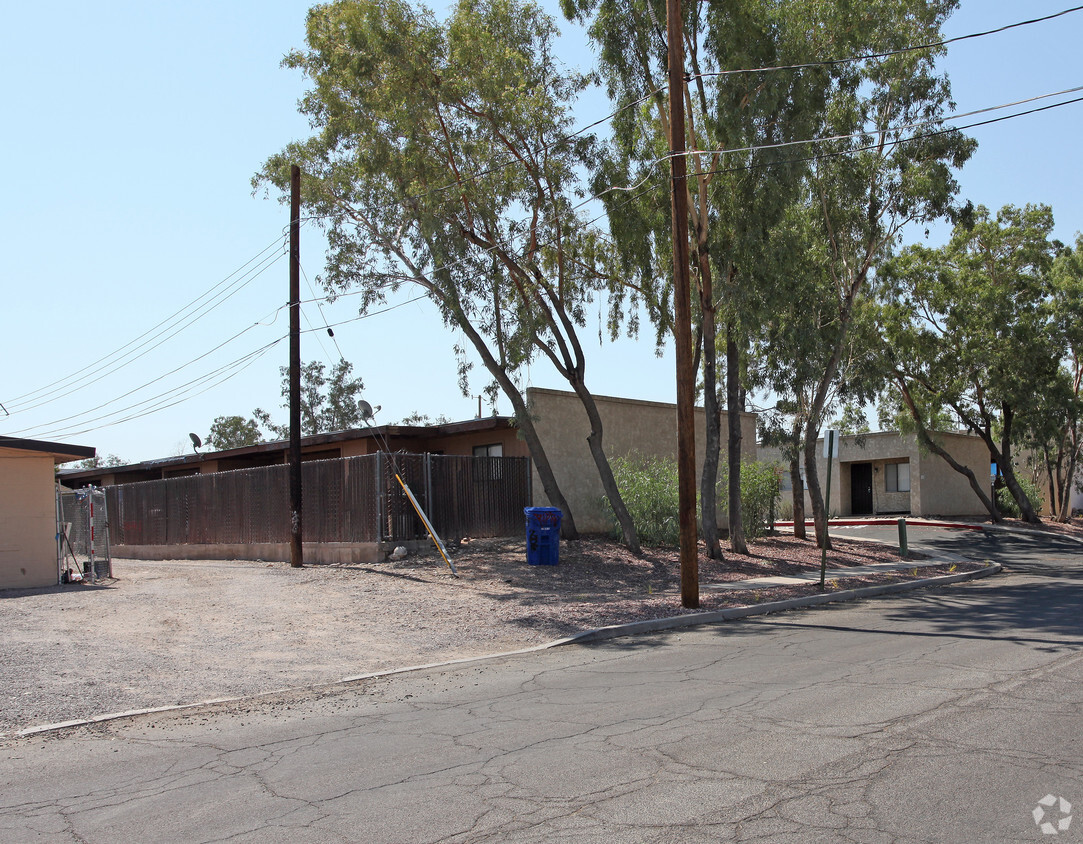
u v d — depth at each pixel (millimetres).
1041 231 32312
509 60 18797
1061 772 5465
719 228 19656
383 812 5133
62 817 5309
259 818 5137
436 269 19125
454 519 20734
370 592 15648
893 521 36656
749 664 9547
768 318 18641
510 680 9258
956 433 41531
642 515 22203
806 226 21641
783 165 17891
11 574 17062
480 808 5121
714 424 20578
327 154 20906
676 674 9141
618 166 19516
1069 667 8766
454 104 19516
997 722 6672
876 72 21156
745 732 6582
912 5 20500
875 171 21938
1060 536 31891
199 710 8320
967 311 32188
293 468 19641
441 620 13219
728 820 4777
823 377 23594
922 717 6875
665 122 19484
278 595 15391
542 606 14320
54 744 7203
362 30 18734
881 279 25062
